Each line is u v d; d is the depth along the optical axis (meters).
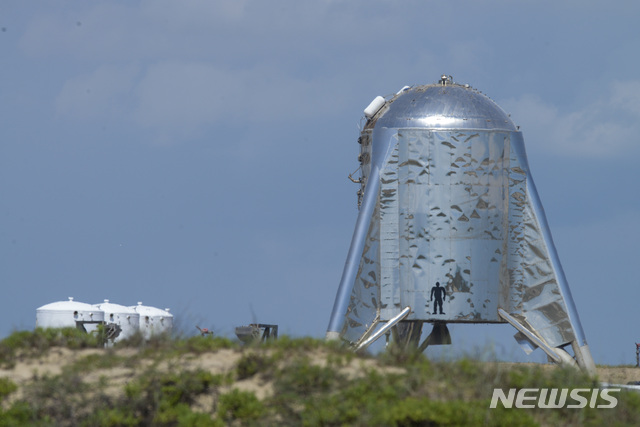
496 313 166.50
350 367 95.50
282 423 85.44
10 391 90.69
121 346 105.31
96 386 91.19
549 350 165.00
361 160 176.12
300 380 90.00
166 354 98.44
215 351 101.25
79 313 180.00
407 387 89.31
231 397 86.75
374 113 174.25
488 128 166.25
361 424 82.69
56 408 88.50
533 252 168.62
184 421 84.06
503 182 167.50
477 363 96.12
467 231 164.75
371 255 165.88
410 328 173.12
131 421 86.75
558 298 167.00
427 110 167.00
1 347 102.50
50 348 104.38
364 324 164.25
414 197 165.00
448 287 164.12
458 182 164.75
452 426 80.75
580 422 87.75
